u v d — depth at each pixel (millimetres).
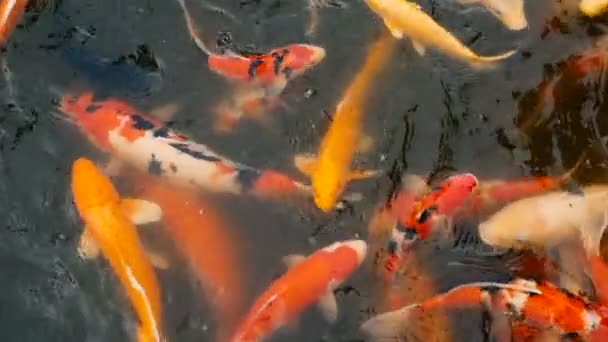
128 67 2619
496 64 2633
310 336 2334
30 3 2660
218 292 2357
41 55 2633
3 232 2467
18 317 2395
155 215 2395
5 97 2596
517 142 2549
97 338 2361
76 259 2412
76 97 2568
